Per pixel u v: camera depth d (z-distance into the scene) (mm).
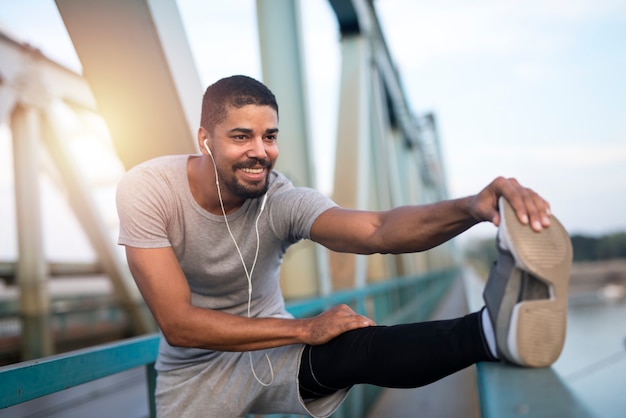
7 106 9984
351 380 1292
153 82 2127
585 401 985
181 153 2234
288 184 1583
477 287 5094
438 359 1179
